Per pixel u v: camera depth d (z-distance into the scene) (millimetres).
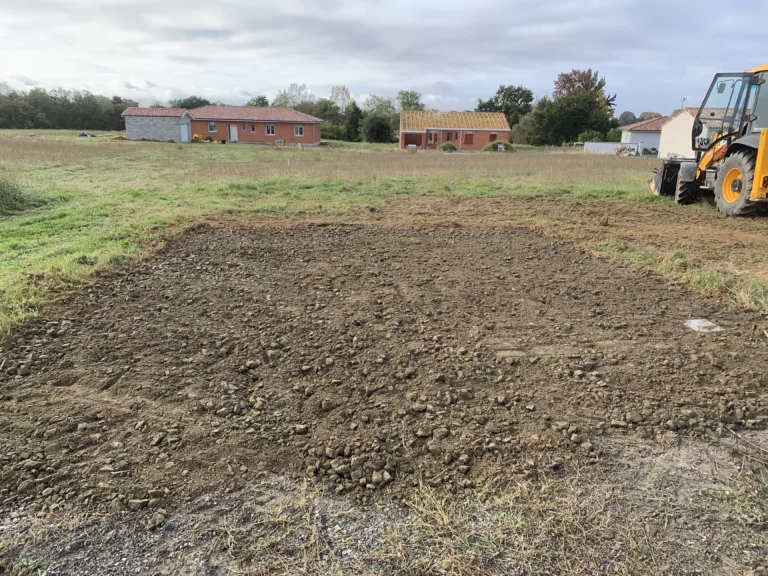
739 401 3172
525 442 2789
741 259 6445
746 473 2582
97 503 2354
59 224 8047
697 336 4105
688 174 10266
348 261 6215
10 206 9359
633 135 44844
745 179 8805
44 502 2354
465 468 2596
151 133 41281
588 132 50688
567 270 5930
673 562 2074
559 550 2133
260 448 2730
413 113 48625
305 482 2510
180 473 2535
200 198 10781
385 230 8016
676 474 2572
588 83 65562
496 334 4117
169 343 3859
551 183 13969
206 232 7688
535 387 3322
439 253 6641
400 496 2434
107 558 2078
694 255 6609
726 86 9438
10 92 61375
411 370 3508
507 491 2451
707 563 2072
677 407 3109
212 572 2021
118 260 5816
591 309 4680
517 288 5258
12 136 37844
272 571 2027
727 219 9102
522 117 55469
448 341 3984
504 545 2156
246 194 11352
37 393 3170
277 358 3682
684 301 4910
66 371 3430
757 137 8617
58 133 45938
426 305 4754
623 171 17656
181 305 4645
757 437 2863
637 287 5312
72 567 2033
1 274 5215
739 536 2203
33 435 2777
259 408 3068
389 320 4383
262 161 20812
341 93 71750
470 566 2055
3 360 3504
